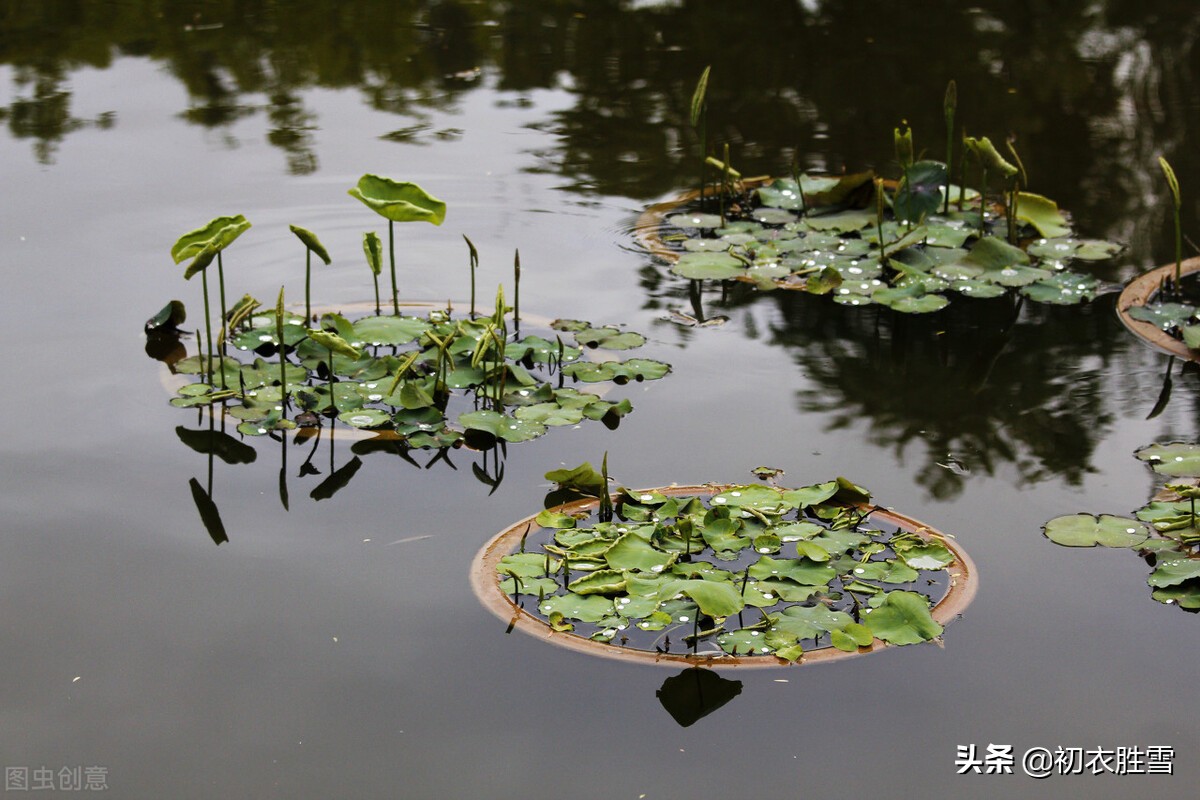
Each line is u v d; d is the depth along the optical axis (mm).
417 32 7758
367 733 2453
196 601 2828
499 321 3684
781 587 2812
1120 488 3303
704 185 5332
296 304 4336
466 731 2459
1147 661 2672
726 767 2379
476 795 2301
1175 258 4809
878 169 5602
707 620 2758
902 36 7586
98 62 7105
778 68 6992
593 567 2887
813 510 3145
